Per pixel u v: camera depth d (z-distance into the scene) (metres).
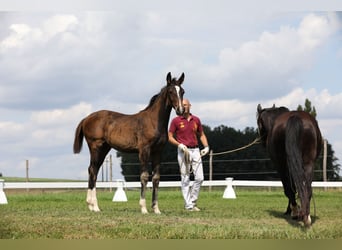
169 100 11.55
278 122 10.37
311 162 9.59
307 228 9.19
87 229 9.51
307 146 9.56
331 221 10.55
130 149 12.04
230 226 9.80
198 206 14.38
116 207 14.23
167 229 9.43
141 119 11.90
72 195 20.89
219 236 8.96
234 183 22.27
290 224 10.21
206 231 9.25
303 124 9.58
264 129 12.17
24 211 12.02
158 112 11.70
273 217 11.30
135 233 9.19
